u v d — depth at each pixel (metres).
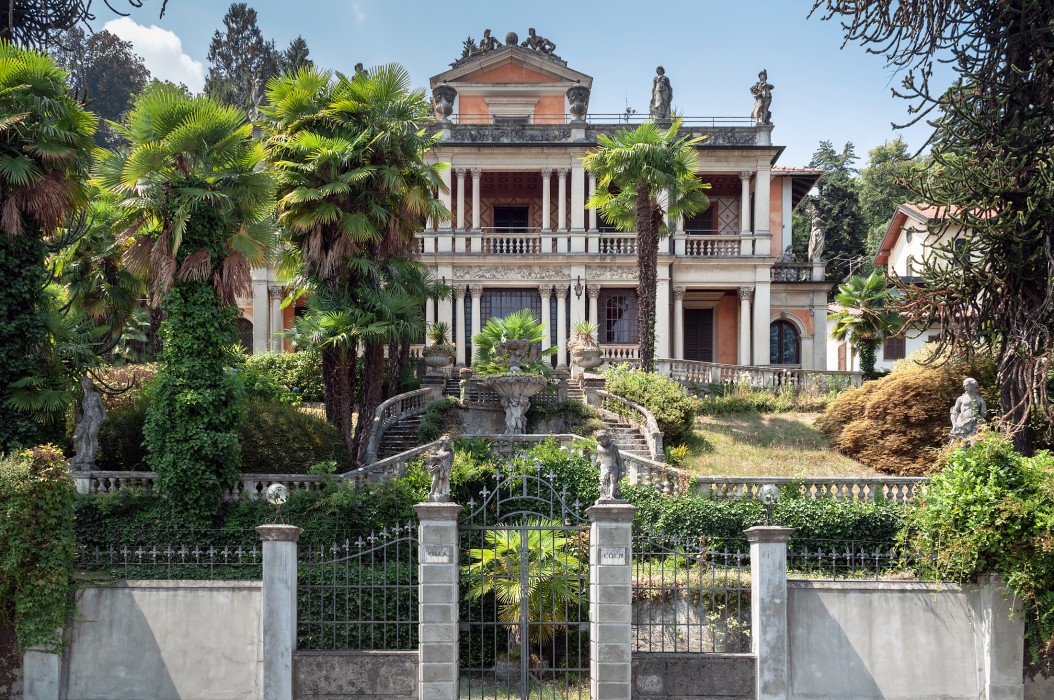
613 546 11.54
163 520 15.82
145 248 16.59
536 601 13.23
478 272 37.25
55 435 18.16
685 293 40.00
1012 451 11.80
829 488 17.06
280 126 22.00
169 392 15.77
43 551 11.57
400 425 24.50
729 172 37.78
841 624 11.55
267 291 36.53
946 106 16.66
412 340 23.72
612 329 38.34
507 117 40.31
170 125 16.17
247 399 19.38
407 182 22.33
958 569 11.43
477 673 13.47
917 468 22.03
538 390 23.22
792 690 11.45
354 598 13.82
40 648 11.55
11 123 14.51
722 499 16.34
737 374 30.59
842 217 54.75
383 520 15.82
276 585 11.59
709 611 13.70
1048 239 15.72
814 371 30.45
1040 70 15.96
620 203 28.67
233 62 59.72
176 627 11.76
